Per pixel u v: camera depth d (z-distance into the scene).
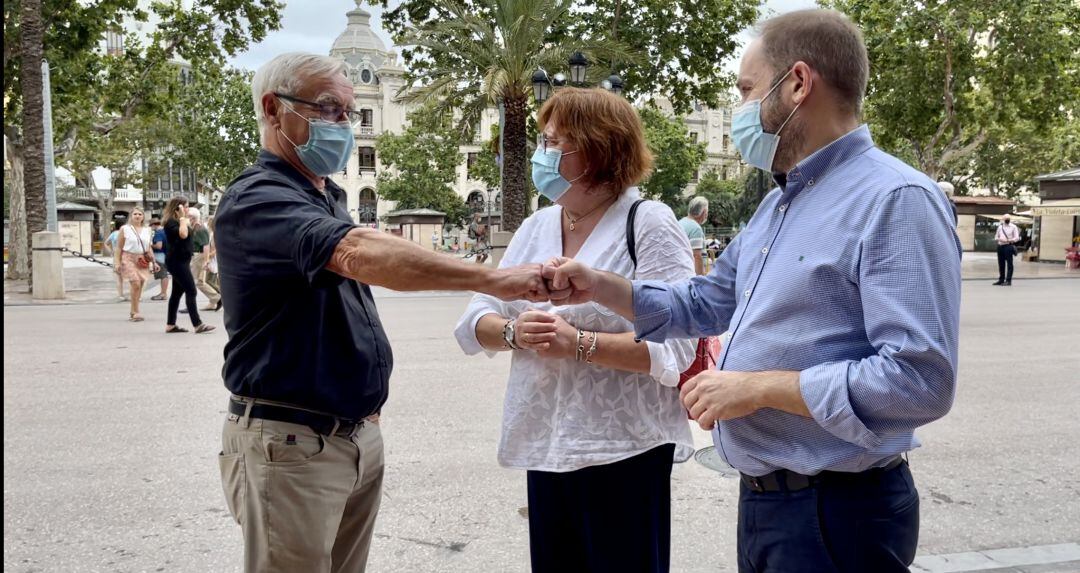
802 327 1.71
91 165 42.09
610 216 2.34
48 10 18.75
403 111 71.94
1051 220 29.25
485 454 4.90
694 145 53.91
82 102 22.62
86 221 36.34
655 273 2.25
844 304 1.67
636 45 22.91
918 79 23.70
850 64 1.76
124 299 14.80
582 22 23.00
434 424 5.58
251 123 48.50
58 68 19.77
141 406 6.11
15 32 18.62
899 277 1.55
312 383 1.99
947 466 4.73
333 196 2.32
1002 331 10.52
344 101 2.15
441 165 56.28
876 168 1.69
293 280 1.95
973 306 13.91
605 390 2.24
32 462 4.72
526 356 2.35
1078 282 20.17
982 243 40.91
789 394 1.64
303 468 2.00
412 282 1.80
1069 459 4.86
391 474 4.53
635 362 2.17
